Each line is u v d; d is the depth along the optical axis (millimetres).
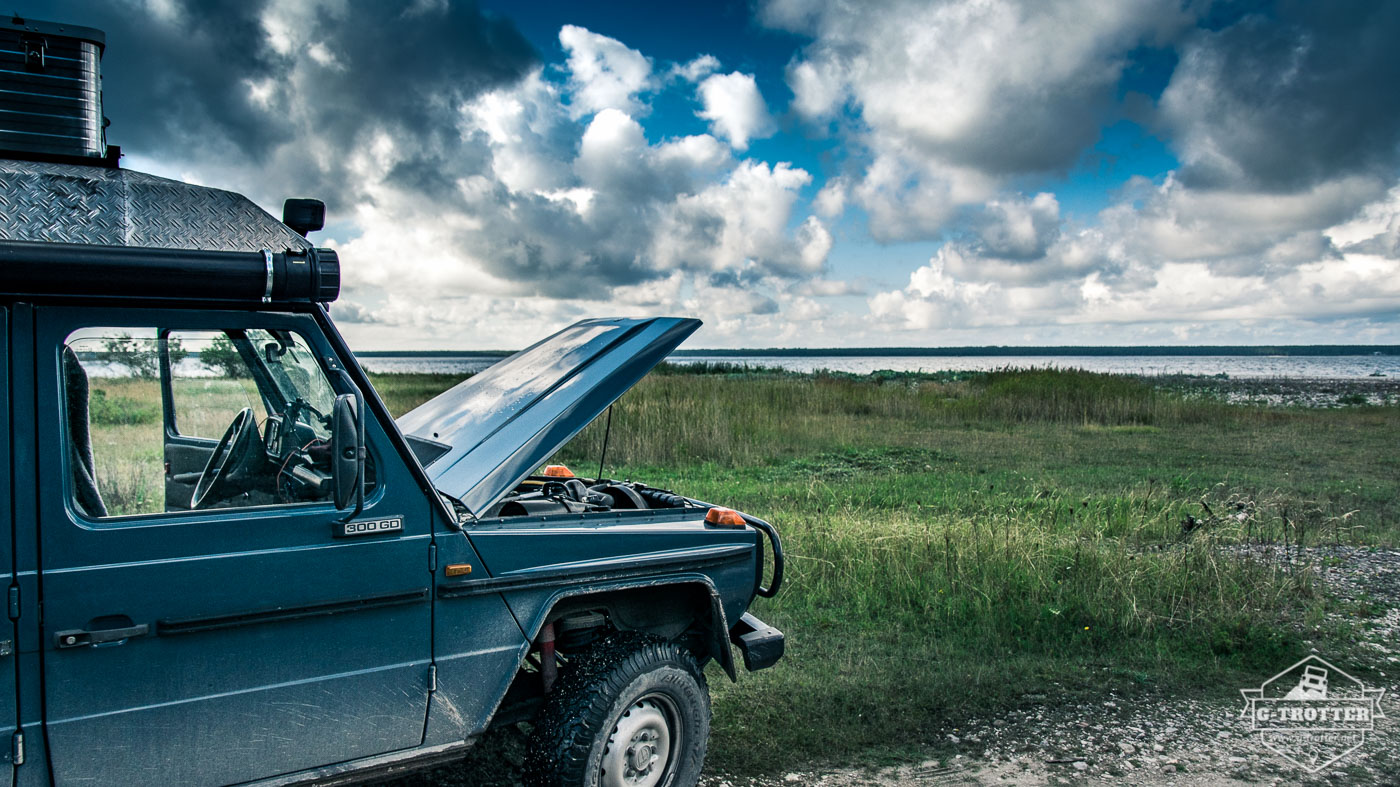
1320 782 4004
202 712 2557
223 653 2580
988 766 4109
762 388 22375
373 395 2803
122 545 2424
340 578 2744
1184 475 13047
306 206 2984
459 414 3830
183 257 2420
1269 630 5867
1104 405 21547
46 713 2355
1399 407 26484
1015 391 23078
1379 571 7449
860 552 7117
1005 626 5922
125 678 2445
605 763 3221
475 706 3053
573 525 3414
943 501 10203
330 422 2781
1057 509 9375
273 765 2686
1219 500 10898
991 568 6703
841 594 6531
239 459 2686
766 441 15586
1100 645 5750
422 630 2924
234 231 2684
